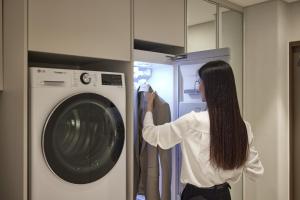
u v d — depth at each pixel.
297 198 3.00
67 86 1.58
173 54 2.33
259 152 2.97
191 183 1.50
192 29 2.36
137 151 2.04
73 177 1.59
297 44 2.94
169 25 2.15
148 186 2.01
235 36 2.94
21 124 1.47
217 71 1.41
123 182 1.83
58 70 1.55
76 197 1.60
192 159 1.49
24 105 1.44
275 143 2.85
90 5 1.68
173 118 2.16
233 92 1.41
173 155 2.11
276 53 2.84
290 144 3.01
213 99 1.41
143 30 1.97
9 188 1.58
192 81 2.03
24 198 1.43
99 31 1.72
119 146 1.82
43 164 1.48
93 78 1.70
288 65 3.00
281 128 2.88
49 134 1.49
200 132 1.46
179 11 2.23
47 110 1.50
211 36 2.58
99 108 1.72
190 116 1.50
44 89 1.49
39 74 1.48
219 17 2.70
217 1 2.66
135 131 2.03
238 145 1.40
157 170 2.02
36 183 1.45
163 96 2.23
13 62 1.54
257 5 2.96
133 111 1.92
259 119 2.97
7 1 1.61
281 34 2.87
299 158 2.99
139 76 2.21
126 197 1.92
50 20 1.51
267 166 2.91
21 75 1.46
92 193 1.67
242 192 3.04
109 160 1.76
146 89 2.04
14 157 1.53
